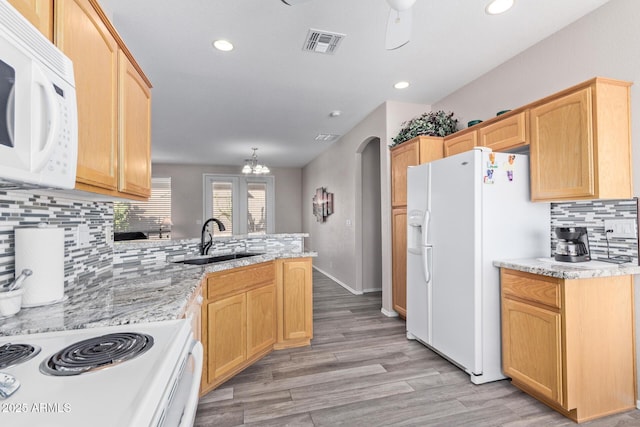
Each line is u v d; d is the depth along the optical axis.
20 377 0.69
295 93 3.48
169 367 0.77
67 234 1.59
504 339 2.17
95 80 1.26
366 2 2.02
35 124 0.80
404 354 2.69
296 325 2.85
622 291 1.91
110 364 0.75
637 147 1.89
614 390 1.88
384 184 3.81
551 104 2.09
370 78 3.12
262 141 5.57
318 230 6.90
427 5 2.06
